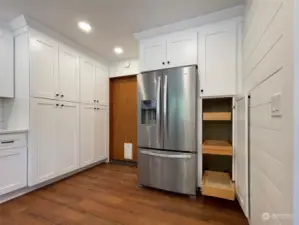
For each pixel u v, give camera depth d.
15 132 2.04
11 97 2.25
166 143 2.23
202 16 2.05
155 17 2.08
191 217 1.71
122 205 1.94
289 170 0.72
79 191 2.29
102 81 3.51
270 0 0.98
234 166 1.99
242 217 1.70
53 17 2.08
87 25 2.27
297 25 0.67
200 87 2.15
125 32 2.46
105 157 3.60
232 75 2.00
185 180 2.12
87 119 3.11
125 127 3.73
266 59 1.05
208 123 2.49
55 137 2.49
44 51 2.33
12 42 2.26
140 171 2.42
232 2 1.81
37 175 2.23
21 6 1.86
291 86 0.70
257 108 1.25
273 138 0.92
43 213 1.76
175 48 2.28
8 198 2.02
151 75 2.35
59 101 2.55
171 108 2.20
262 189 1.12
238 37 1.97
